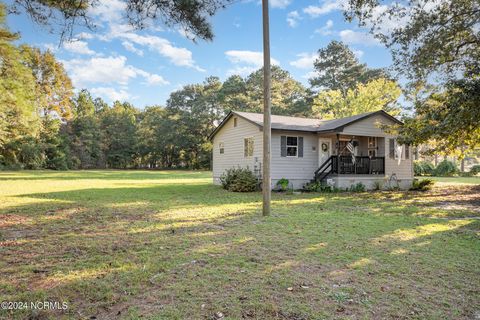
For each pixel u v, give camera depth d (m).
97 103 73.31
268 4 8.32
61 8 5.64
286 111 40.31
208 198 12.38
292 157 16.41
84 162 51.91
